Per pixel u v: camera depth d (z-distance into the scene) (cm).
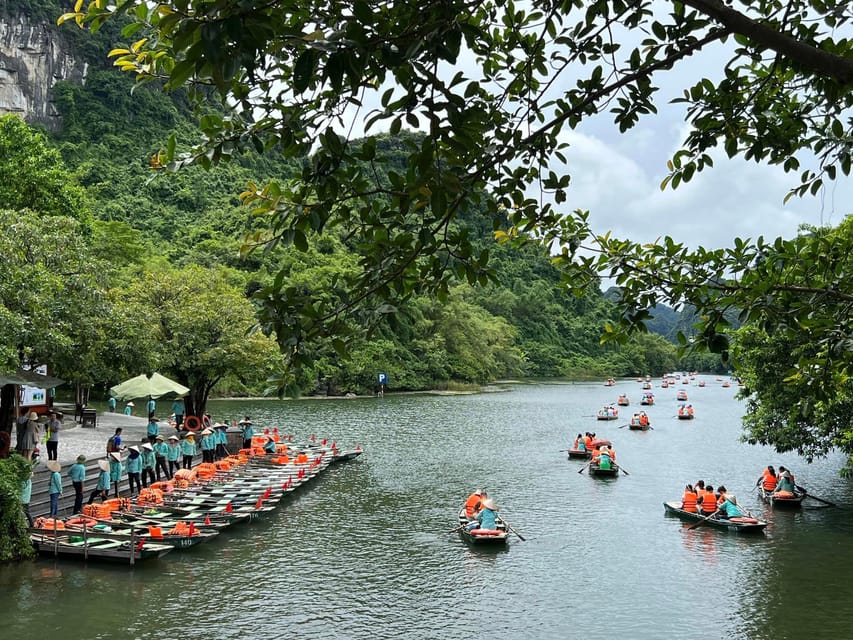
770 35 412
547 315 16750
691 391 11881
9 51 13650
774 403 2697
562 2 577
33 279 2355
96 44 15938
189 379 3953
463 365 10894
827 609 1761
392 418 6259
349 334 515
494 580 1966
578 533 2458
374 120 400
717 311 678
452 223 529
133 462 2539
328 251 10888
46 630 1534
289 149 491
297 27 396
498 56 617
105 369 3203
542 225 711
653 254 720
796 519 2678
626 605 1788
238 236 11500
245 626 1612
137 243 7962
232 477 3106
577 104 595
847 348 653
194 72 366
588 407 7869
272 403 7406
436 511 2764
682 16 560
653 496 3069
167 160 488
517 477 3500
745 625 1662
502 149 530
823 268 678
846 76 394
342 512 2727
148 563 1980
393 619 1680
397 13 419
